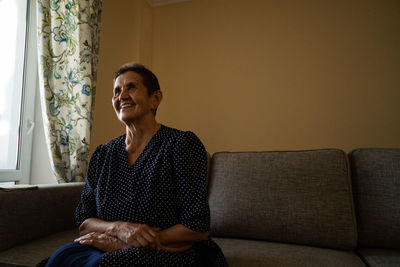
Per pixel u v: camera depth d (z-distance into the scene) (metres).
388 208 1.22
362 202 1.29
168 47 3.01
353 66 2.51
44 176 1.88
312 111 2.56
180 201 0.90
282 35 2.71
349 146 2.45
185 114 2.88
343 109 2.49
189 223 0.86
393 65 2.43
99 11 2.03
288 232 1.27
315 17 2.64
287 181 1.34
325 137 2.51
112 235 0.87
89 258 0.78
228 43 2.84
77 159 1.74
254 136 2.67
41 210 1.25
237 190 1.40
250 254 1.13
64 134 1.70
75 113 1.77
